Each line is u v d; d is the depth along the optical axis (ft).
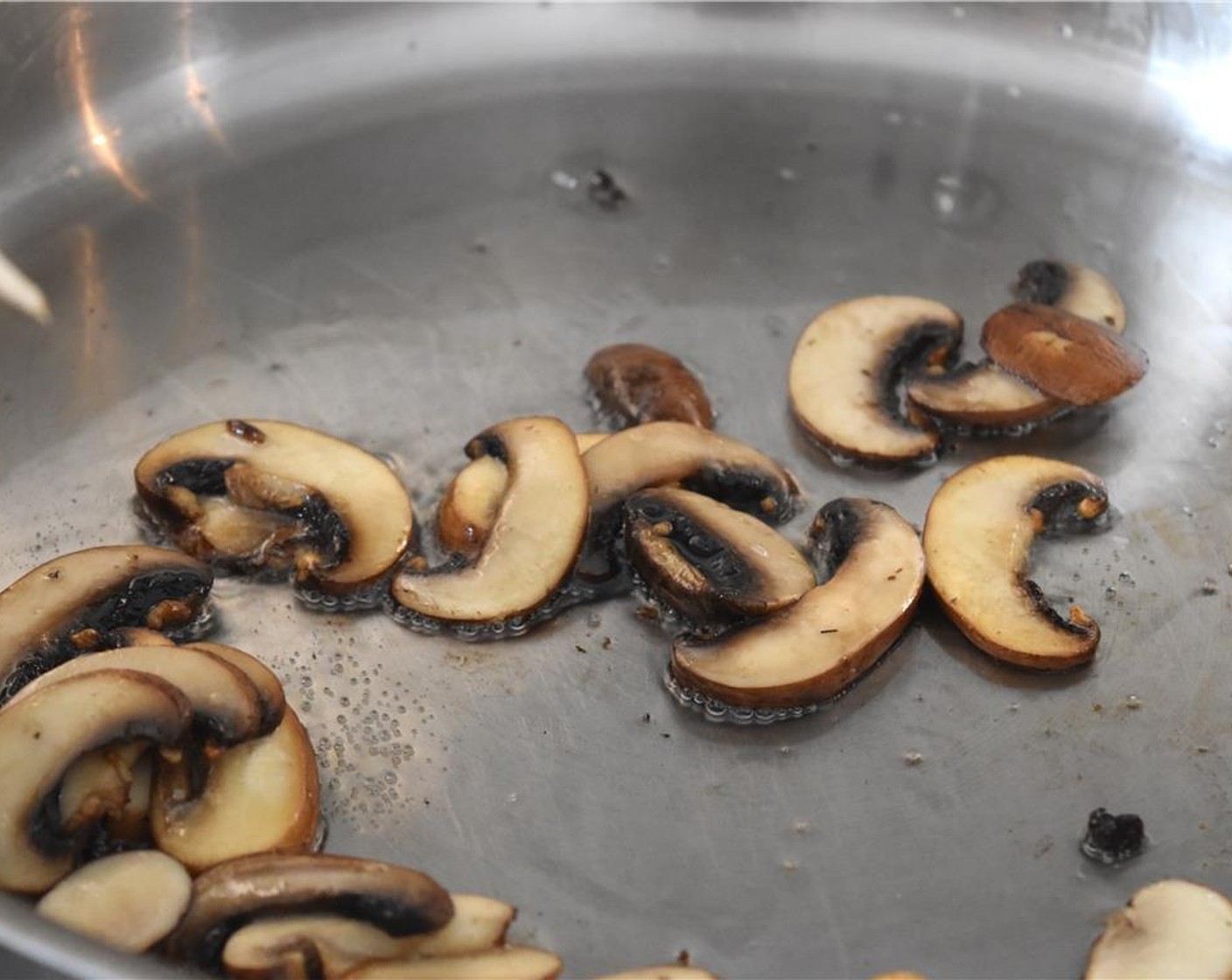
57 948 1.09
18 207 1.57
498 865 1.24
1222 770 1.29
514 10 1.75
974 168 1.67
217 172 1.64
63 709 1.19
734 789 1.28
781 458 1.44
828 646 1.30
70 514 1.40
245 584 1.36
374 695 1.31
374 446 1.45
